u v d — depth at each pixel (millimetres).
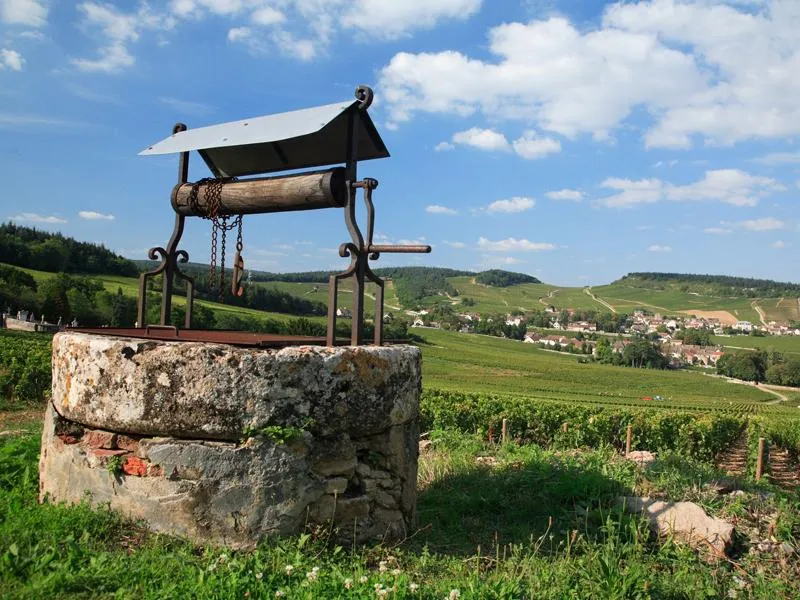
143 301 5602
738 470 15227
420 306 162000
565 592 3709
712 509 5395
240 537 3898
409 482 4762
